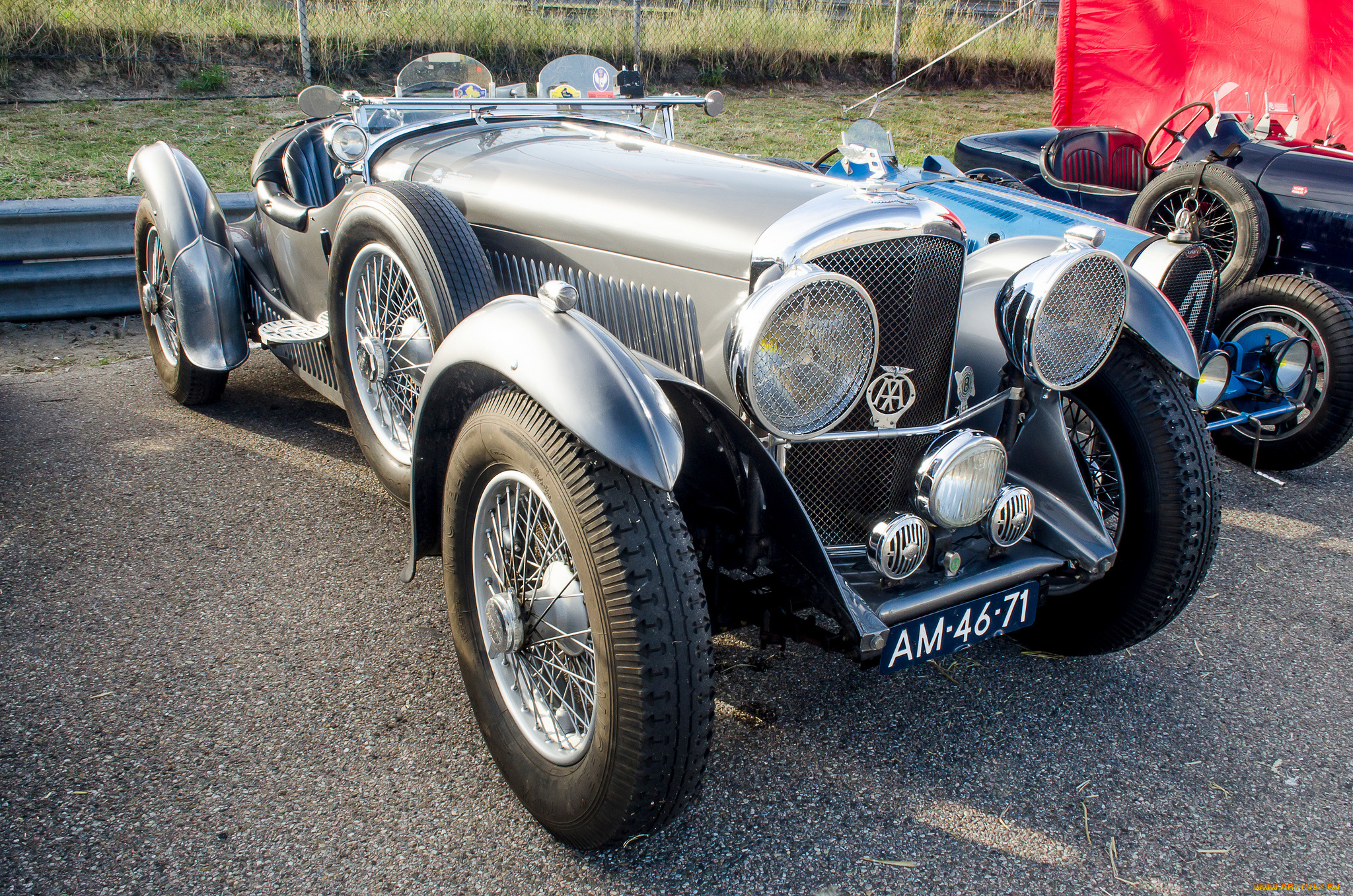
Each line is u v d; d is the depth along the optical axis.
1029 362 2.23
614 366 1.74
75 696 2.31
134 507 3.28
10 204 4.74
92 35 9.19
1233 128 5.20
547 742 1.95
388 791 2.05
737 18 12.49
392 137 3.33
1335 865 1.92
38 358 4.73
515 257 2.73
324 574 2.91
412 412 2.86
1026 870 1.89
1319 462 4.01
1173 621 2.84
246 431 3.97
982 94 13.02
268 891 1.78
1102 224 3.81
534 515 1.91
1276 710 2.43
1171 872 1.90
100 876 1.80
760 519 2.04
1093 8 7.75
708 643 1.70
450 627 2.41
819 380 1.92
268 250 3.90
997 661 2.64
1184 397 2.40
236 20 10.17
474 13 11.05
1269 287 3.99
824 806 2.06
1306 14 6.61
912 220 2.04
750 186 2.33
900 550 2.02
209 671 2.43
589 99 3.58
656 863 1.89
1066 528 2.33
